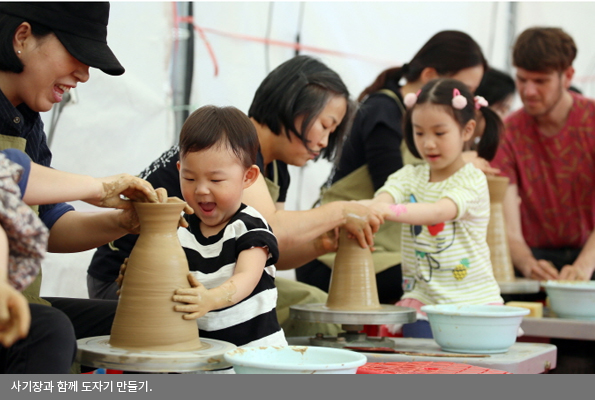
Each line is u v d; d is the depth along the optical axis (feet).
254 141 5.30
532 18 15.26
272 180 7.53
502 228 9.30
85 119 8.99
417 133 8.18
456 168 8.30
